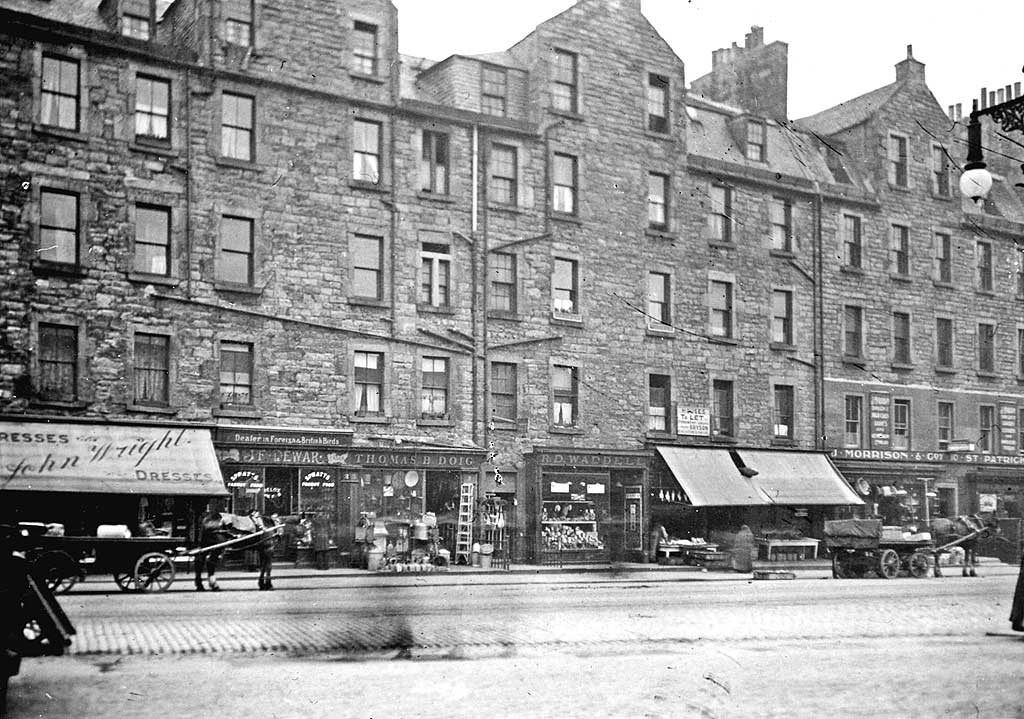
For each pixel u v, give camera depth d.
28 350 26.88
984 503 44.25
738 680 11.09
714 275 38.53
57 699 9.74
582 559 33.94
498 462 33.22
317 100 31.23
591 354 35.47
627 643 14.34
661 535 35.34
